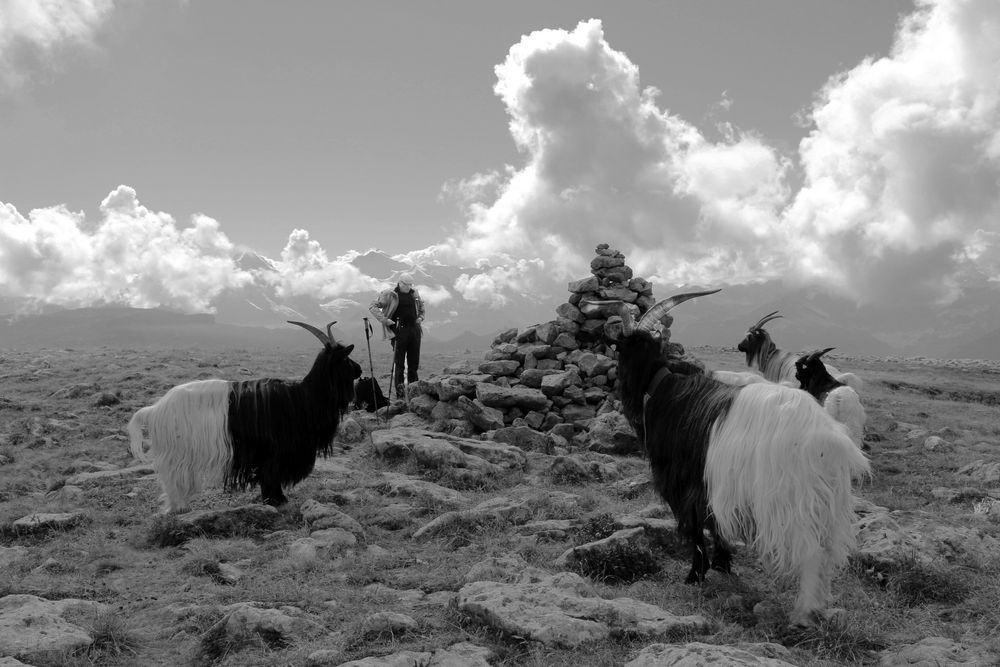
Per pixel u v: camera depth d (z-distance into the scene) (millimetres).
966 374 33844
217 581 7258
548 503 9602
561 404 14930
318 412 9969
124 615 6422
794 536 5773
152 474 11344
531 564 7512
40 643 5543
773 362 13875
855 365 36562
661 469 6996
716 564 7227
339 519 8820
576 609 5875
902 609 6340
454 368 18500
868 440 15320
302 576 7293
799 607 5883
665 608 6383
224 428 9508
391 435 12438
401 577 7207
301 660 5430
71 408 16266
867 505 9016
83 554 8125
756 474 5926
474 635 5730
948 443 14219
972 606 6277
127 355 26031
